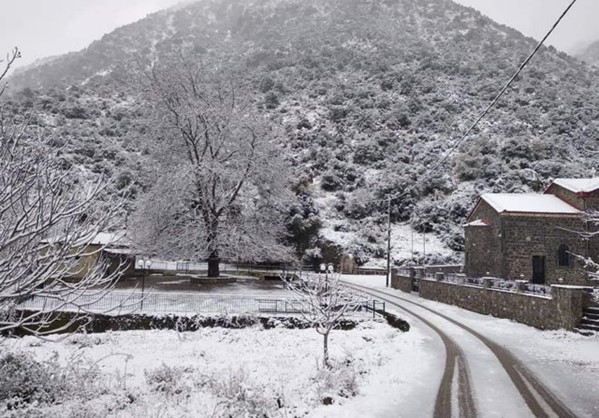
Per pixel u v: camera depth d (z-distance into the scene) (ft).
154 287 103.24
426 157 224.74
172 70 119.44
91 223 24.25
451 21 475.31
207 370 51.26
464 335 63.10
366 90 288.71
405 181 209.15
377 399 34.78
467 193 198.59
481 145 219.41
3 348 46.11
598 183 109.09
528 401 34.50
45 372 40.42
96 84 316.19
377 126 254.68
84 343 65.10
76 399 37.50
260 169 116.67
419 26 469.98
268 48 415.23
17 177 20.67
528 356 50.14
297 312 81.71
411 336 62.64
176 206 113.70
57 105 241.35
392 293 117.50
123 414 34.53
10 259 19.99
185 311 80.23
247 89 124.36
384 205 202.90
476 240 120.06
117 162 179.93
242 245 116.37
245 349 65.36
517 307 74.13
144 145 118.93
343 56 356.18
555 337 60.29
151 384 44.16
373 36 417.28
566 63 364.38
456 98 274.98
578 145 216.54
